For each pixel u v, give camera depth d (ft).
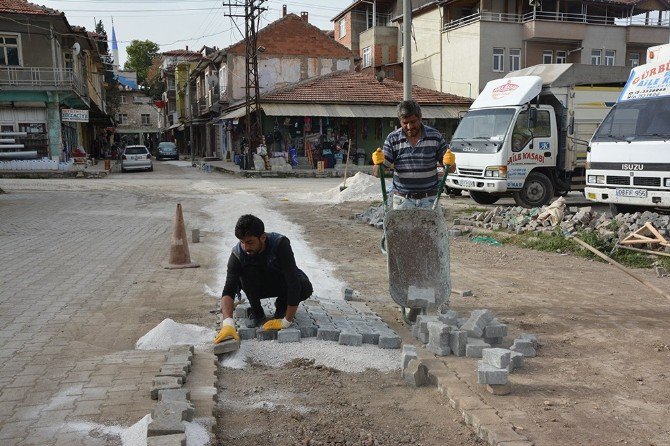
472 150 50.26
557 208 37.40
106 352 15.72
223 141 151.33
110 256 29.63
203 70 161.99
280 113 100.99
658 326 18.92
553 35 123.85
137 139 275.59
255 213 48.73
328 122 112.27
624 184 36.94
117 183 84.17
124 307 20.20
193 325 17.74
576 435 11.45
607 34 130.41
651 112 36.81
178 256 27.35
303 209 52.24
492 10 126.82
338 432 11.66
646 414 12.48
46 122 99.55
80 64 123.03
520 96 48.73
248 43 101.04
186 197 63.31
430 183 19.25
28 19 97.66
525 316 20.11
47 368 14.39
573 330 18.47
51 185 79.10
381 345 16.48
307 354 15.81
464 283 25.32
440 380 13.87
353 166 107.65
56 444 10.70
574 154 51.16
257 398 13.17
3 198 60.70
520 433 11.44
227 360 15.24
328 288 23.98
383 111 107.14
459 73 127.95
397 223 18.19
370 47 153.28
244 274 16.98
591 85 51.93
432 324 16.11
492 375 13.20
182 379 13.17
